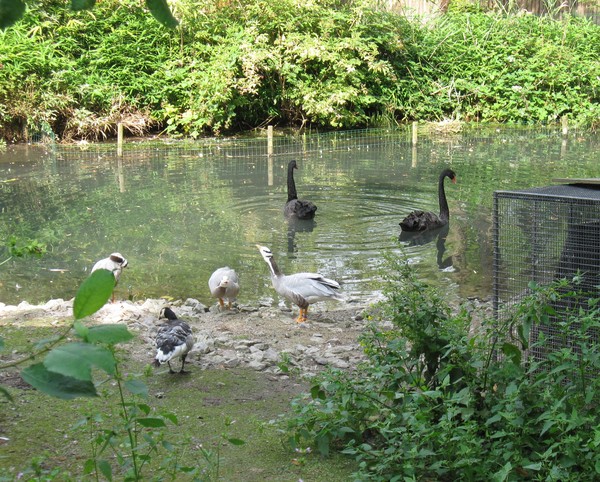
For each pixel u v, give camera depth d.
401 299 5.37
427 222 13.10
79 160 19.97
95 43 25.55
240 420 5.71
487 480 4.52
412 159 19.95
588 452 4.47
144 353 7.22
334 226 13.41
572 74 27.66
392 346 5.28
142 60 25.06
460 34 29.31
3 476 4.56
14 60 23.22
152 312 8.80
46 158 20.25
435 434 4.62
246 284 10.37
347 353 7.39
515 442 4.66
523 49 28.66
